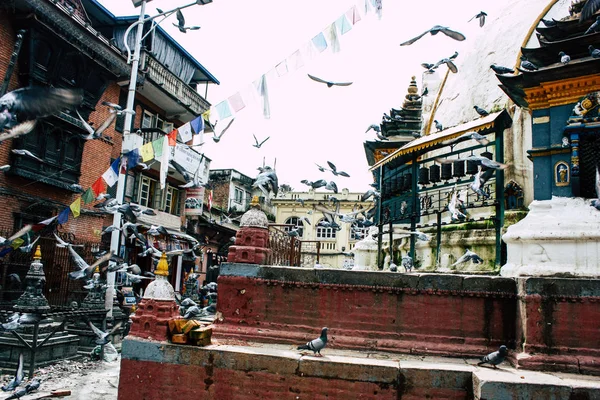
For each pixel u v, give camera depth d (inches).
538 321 253.9
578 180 294.2
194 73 1214.9
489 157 355.3
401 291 284.2
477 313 275.6
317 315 293.3
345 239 1569.9
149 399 270.2
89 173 806.5
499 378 224.7
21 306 453.1
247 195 1625.2
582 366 240.7
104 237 832.9
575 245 277.6
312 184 495.2
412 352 274.2
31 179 680.4
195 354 268.8
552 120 309.0
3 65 645.9
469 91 465.1
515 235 294.4
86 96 774.5
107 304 631.8
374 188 543.5
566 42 304.8
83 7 818.2
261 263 311.6
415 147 371.9
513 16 454.0
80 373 467.5
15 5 634.2
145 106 1003.9
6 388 357.7
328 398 248.5
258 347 280.8
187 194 1156.5
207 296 848.3
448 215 432.1
